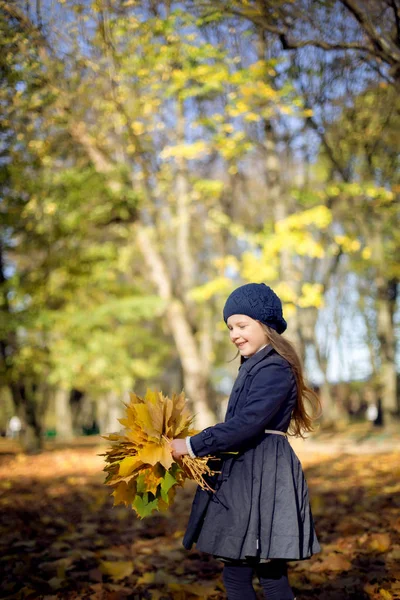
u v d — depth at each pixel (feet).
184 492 26.89
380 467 30.86
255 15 17.54
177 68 30.89
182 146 38.68
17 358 50.75
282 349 9.23
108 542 17.47
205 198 52.70
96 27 20.71
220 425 8.70
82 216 46.24
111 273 56.39
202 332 69.92
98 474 34.40
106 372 55.21
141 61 27.07
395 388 70.44
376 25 16.67
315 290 39.40
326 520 18.81
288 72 26.76
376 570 13.33
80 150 40.14
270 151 44.09
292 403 9.30
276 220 44.45
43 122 26.13
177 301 53.57
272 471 8.81
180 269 58.34
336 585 12.41
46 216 44.21
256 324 9.39
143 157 44.39
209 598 12.26
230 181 57.21
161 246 53.67
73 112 27.30
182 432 9.04
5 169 30.60
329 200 45.29
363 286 93.45
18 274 49.78
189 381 53.83
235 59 29.96
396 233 59.11
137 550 16.48
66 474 34.55
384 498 21.35
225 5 17.85
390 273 63.82
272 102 32.04
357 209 47.70
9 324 47.93
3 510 22.04
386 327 70.18
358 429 72.38
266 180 51.13
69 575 14.01
